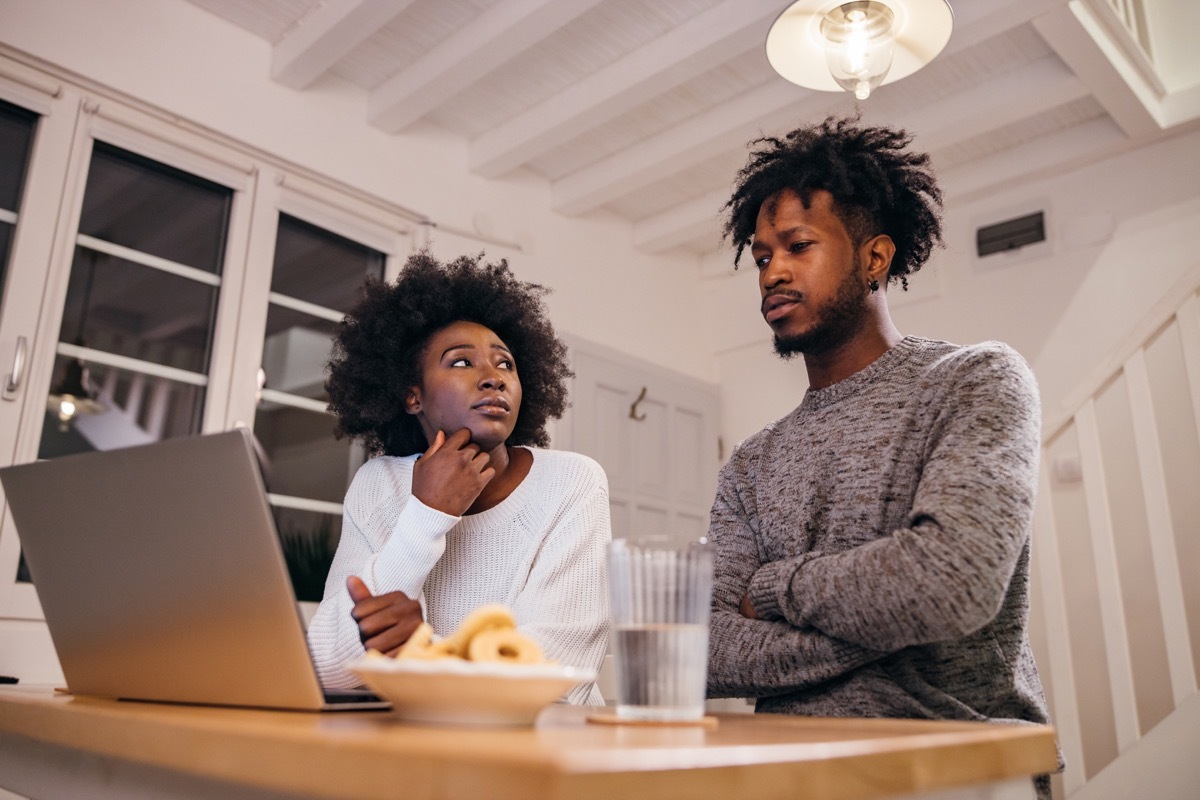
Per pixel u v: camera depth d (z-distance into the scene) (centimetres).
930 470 101
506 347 152
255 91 292
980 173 359
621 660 72
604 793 43
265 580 74
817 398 127
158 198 274
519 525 134
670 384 407
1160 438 305
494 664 66
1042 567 253
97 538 84
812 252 125
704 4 283
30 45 244
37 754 83
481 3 282
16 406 230
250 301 283
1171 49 333
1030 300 346
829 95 311
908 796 61
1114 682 235
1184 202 320
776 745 56
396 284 158
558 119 323
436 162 341
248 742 56
